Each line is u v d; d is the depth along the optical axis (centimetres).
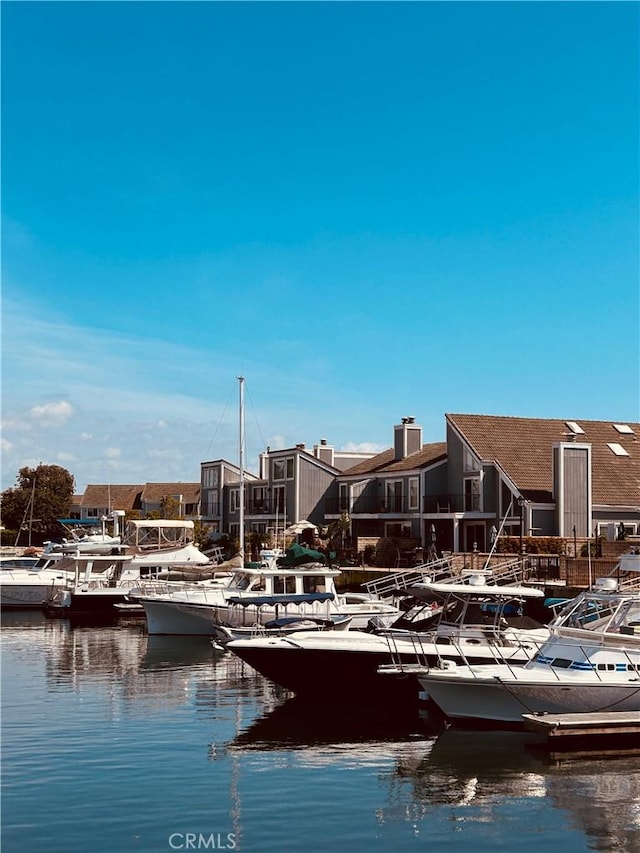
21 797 1545
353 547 5388
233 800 1536
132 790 1587
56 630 3809
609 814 1475
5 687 2480
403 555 4856
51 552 5116
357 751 1830
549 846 1355
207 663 2906
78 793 1567
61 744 1872
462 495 5266
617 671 1930
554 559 3859
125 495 10462
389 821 1446
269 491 6881
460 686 1962
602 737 1836
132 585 4441
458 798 1548
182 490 9812
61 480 9719
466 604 2302
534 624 2311
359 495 5866
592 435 5481
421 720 2102
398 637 2367
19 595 4572
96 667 2822
